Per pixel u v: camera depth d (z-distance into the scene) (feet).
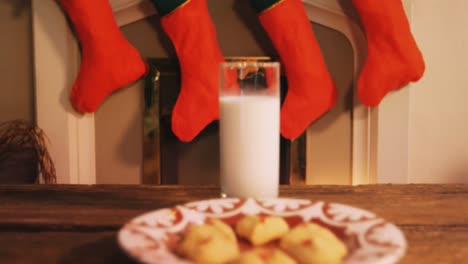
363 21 6.31
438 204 3.53
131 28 6.86
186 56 6.26
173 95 6.98
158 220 2.94
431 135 7.16
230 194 3.44
